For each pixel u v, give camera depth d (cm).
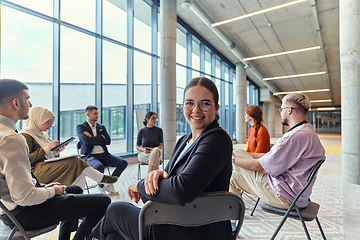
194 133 100
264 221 230
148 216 77
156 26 700
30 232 121
